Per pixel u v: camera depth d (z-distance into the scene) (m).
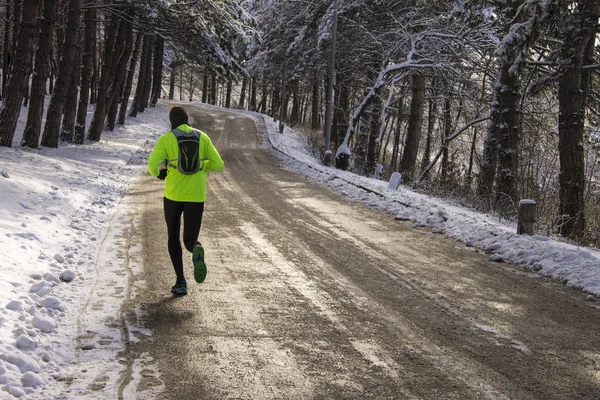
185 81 76.56
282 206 11.58
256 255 7.26
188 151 5.38
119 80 24.75
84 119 21.06
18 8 23.86
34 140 16.03
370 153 28.89
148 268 6.38
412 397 3.54
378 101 23.05
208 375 3.75
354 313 5.17
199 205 5.48
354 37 25.86
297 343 4.38
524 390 3.70
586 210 13.25
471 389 3.69
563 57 12.51
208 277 6.17
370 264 7.07
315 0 27.83
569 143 12.41
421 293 5.91
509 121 15.28
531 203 8.59
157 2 20.31
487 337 4.69
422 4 22.86
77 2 17.64
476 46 21.67
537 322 5.12
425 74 23.25
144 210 10.11
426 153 33.19
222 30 24.89
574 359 4.27
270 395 3.50
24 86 14.85
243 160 23.30
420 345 4.45
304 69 29.00
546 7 12.41
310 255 7.39
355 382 3.73
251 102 66.25
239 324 4.75
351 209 11.64
